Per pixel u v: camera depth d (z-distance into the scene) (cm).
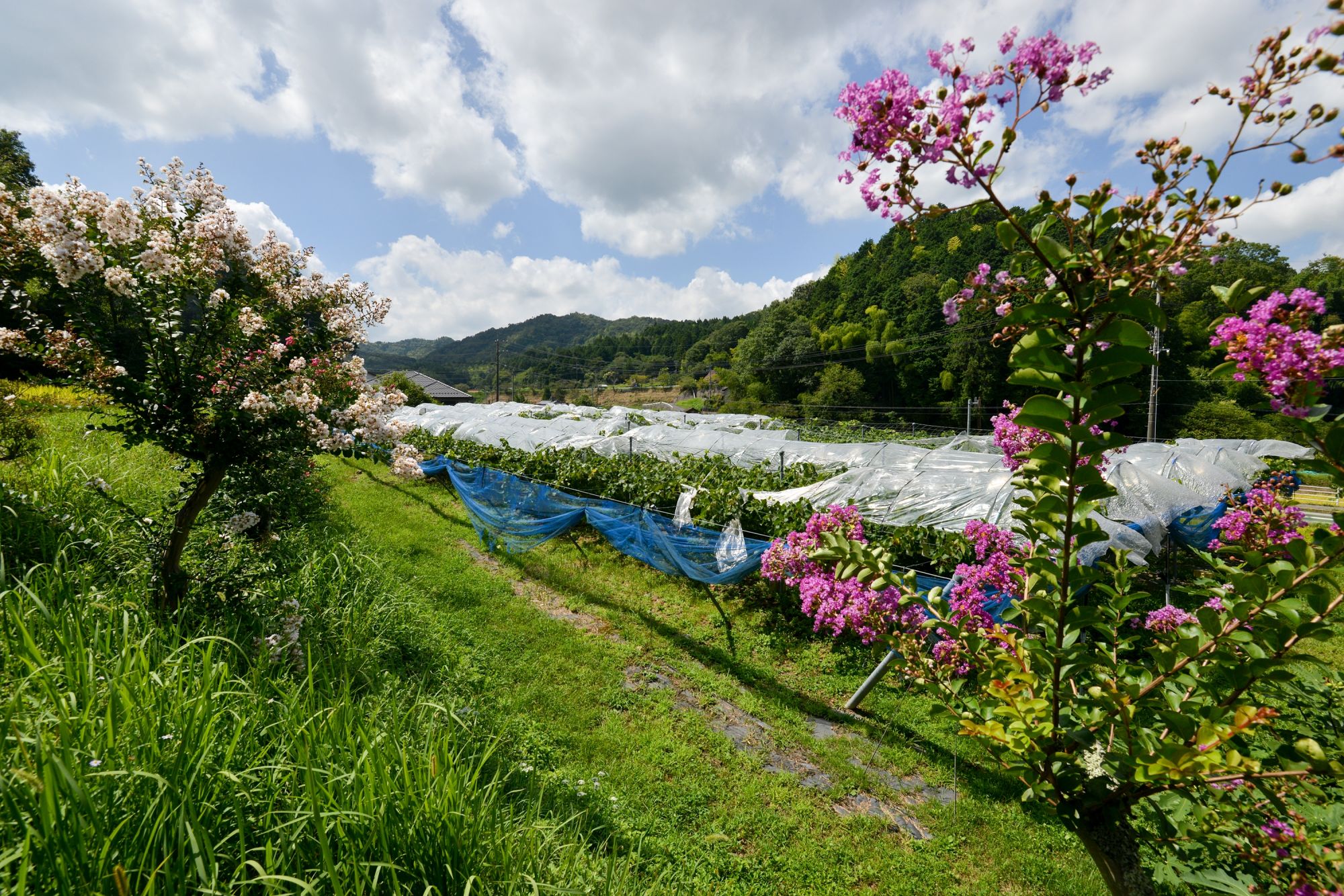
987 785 465
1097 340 133
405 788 260
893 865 388
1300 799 159
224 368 387
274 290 439
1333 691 272
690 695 573
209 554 456
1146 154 132
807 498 970
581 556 956
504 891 246
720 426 2705
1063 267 130
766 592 796
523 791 374
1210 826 162
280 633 411
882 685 602
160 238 352
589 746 469
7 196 344
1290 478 317
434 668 514
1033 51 130
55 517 438
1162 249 131
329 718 297
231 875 217
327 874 204
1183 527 897
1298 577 141
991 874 387
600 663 609
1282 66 114
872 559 230
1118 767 155
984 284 157
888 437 3475
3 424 520
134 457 689
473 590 752
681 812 415
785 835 406
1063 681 180
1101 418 137
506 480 1204
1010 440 247
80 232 322
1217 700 159
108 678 269
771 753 495
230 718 281
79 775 201
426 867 239
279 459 412
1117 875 161
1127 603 209
